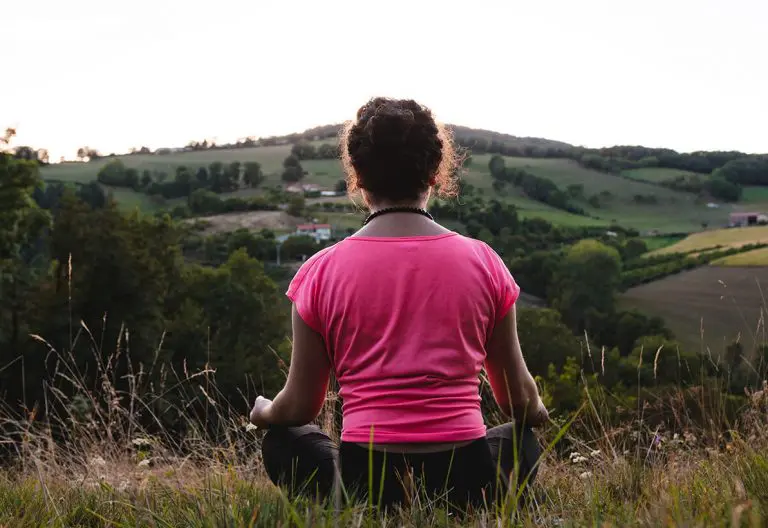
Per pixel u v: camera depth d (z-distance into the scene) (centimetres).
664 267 10244
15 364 2056
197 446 315
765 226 14325
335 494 162
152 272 2730
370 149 185
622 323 8331
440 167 192
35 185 3016
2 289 2345
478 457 179
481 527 152
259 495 179
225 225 15062
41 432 347
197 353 2689
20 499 220
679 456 287
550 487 235
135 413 375
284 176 19262
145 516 190
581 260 9569
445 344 177
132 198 17250
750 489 174
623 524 141
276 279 11000
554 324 4481
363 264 180
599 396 364
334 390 272
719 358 356
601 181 18838
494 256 192
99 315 2547
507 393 198
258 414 203
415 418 175
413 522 163
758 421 291
